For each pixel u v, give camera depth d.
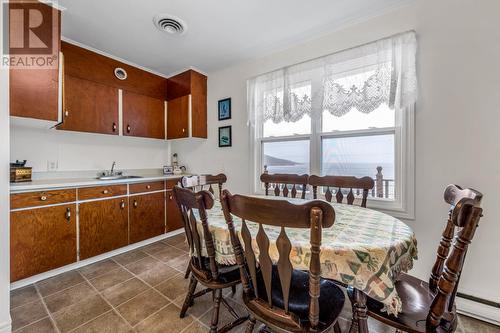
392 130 1.92
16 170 2.10
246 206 0.89
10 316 1.46
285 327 0.91
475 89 1.56
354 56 1.99
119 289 1.82
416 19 1.76
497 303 1.48
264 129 2.74
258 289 1.09
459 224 0.82
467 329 1.42
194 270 1.37
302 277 1.19
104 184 2.37
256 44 2.46
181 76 3.17
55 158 2.52
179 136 3.22
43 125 2.18
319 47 2.28
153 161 3.54
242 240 1.08
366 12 1.93
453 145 1.64
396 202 1.88
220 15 1.97
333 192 2.21
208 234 1.18
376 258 0.90
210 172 3.25
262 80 2.60
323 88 2.14
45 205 1.96
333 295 1.06
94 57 2.58
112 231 2.44
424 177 1.74
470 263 1.57
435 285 1.10
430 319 0.86
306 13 1.95
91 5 1.83
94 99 2.59
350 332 1.06
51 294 1.75
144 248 2.67
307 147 2.41
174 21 2.06
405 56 1.75
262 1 1.80
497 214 1.50
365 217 1.36
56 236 2.03
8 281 1.32
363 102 1.93
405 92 1.74
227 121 3.06
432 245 1.73
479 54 1.55
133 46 2.51
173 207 3.12
